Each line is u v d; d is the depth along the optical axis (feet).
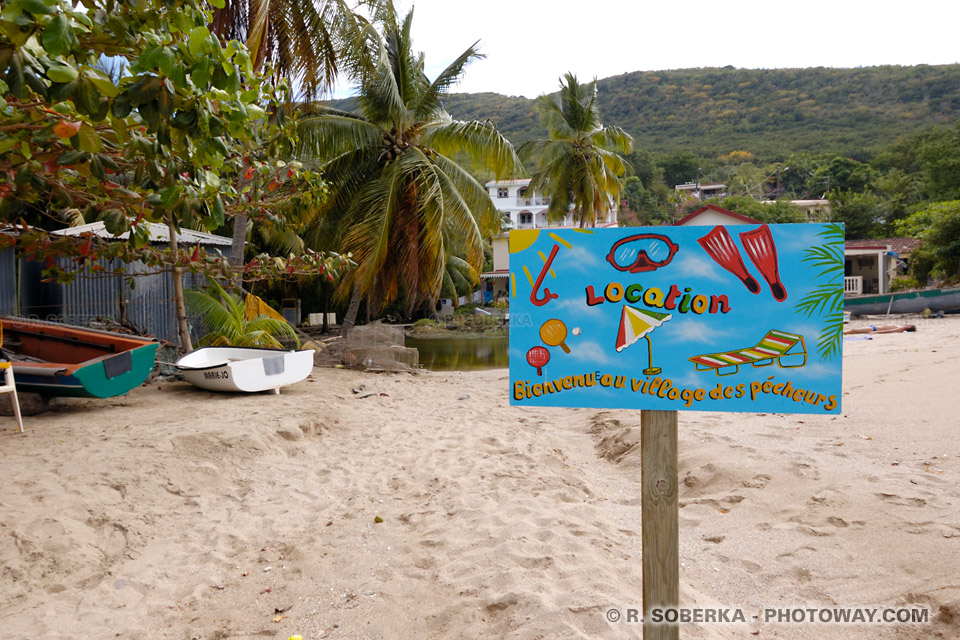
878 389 26.96
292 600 11.98
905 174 202.49
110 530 14.53
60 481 16.40
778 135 328.90
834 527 13.34
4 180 13.50
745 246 6.82
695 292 6.93
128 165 13.37
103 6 9.99
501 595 11.03
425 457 21.93
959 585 10.16
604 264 7.11
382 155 55.77
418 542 14.24
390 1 48.88
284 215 31.42
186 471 18.42
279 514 16.53
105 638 10.73
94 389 24.71
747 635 9.96
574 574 11.70
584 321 7.16
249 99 11.29
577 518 15.14
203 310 38.04
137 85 9.29
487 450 22.66
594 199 92.94
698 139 345.92
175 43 9.86
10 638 10.52
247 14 38.60
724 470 17.28
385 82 52.24
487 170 59.06
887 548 12.03
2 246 22.47
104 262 38.81
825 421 22.75
